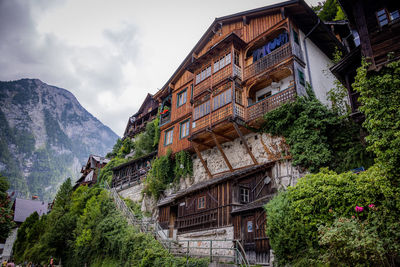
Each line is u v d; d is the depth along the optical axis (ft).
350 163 42.34
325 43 67.72
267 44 62.34
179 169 75.97
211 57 68.74
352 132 46.57
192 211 57.21
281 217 35.45
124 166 109.81
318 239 30.58
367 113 32.60
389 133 29.45
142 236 55.42
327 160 44.37
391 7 38.70
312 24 61.46
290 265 32.35
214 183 52.03
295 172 48.11
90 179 146.61
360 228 25.85
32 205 183.73
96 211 76.54
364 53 38.91
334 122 47.88
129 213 69.92
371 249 23.84
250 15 65.62
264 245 39.47
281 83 59.41
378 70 34.04
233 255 43.83
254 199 50.11
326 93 60.18
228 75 61.82
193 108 69.31
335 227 26.68
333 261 26.58
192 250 52.90
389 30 37.42
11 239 154.30
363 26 39.96
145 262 48.01
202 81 69.26
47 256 82.12
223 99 61.21
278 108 52.85
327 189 31.37
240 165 61.16
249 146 60.44
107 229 67.21
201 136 65.31
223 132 62.54
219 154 67.67
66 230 85.20
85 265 69.67
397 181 27.07
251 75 61.26
